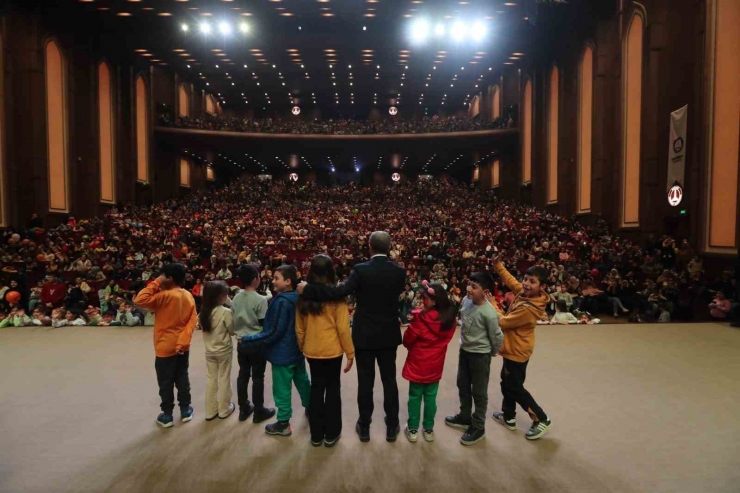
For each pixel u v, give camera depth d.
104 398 4.90
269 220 25.23
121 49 25.42
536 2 19.59
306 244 19.05
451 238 19.12
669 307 9.76
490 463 3.48
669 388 5.14
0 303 10.26
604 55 18.86
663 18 14.78
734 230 11.63
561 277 12.59
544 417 3.87
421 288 10.99
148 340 7.70
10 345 7.34
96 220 21.09
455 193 36.94
